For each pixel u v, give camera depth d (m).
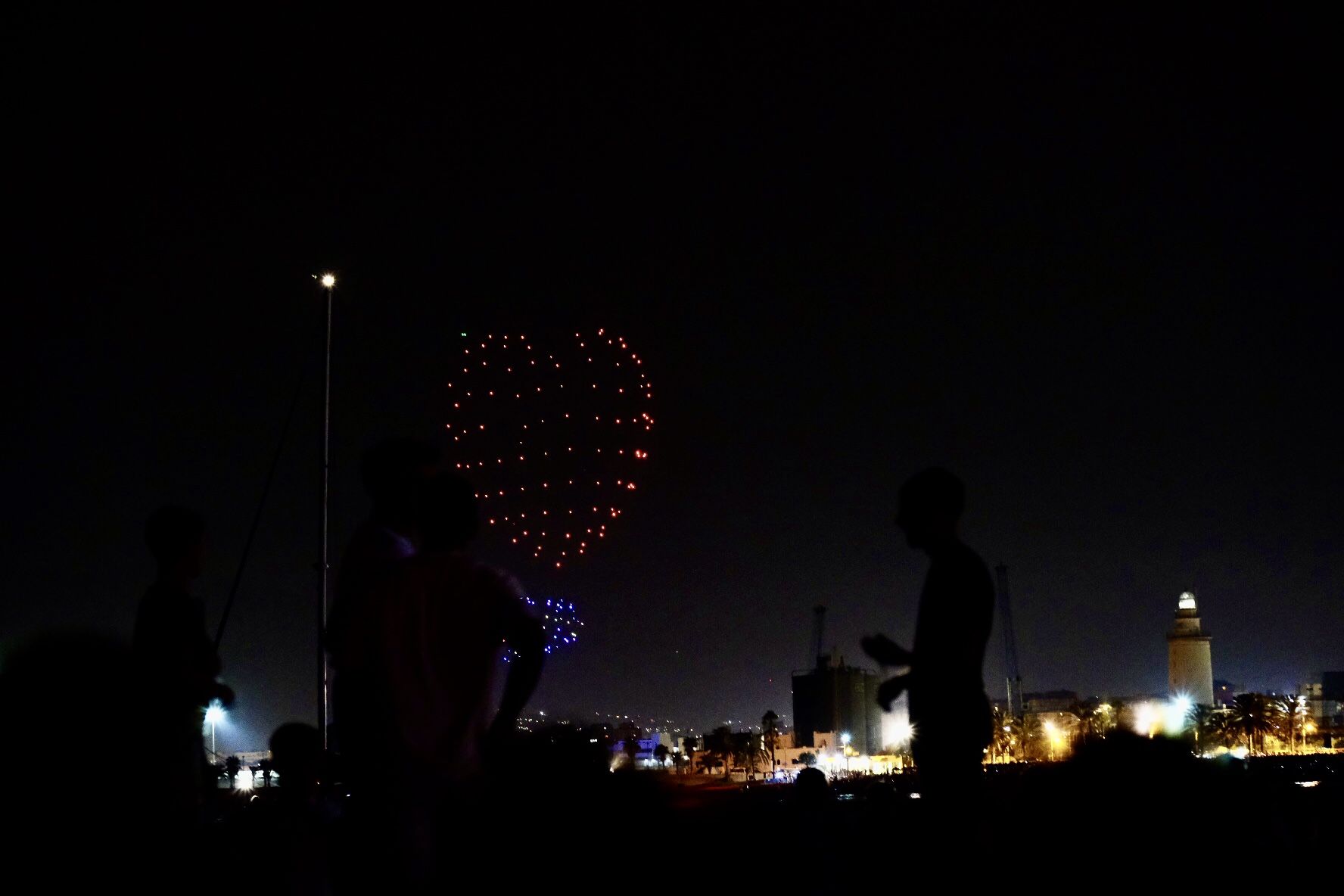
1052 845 4.88
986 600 6.41
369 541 7.05
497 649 6.66
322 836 7.46
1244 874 4.71
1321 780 10.16
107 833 3.89
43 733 3.80
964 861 6.08
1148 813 4.67
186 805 4.86
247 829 7.27
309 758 7.68
